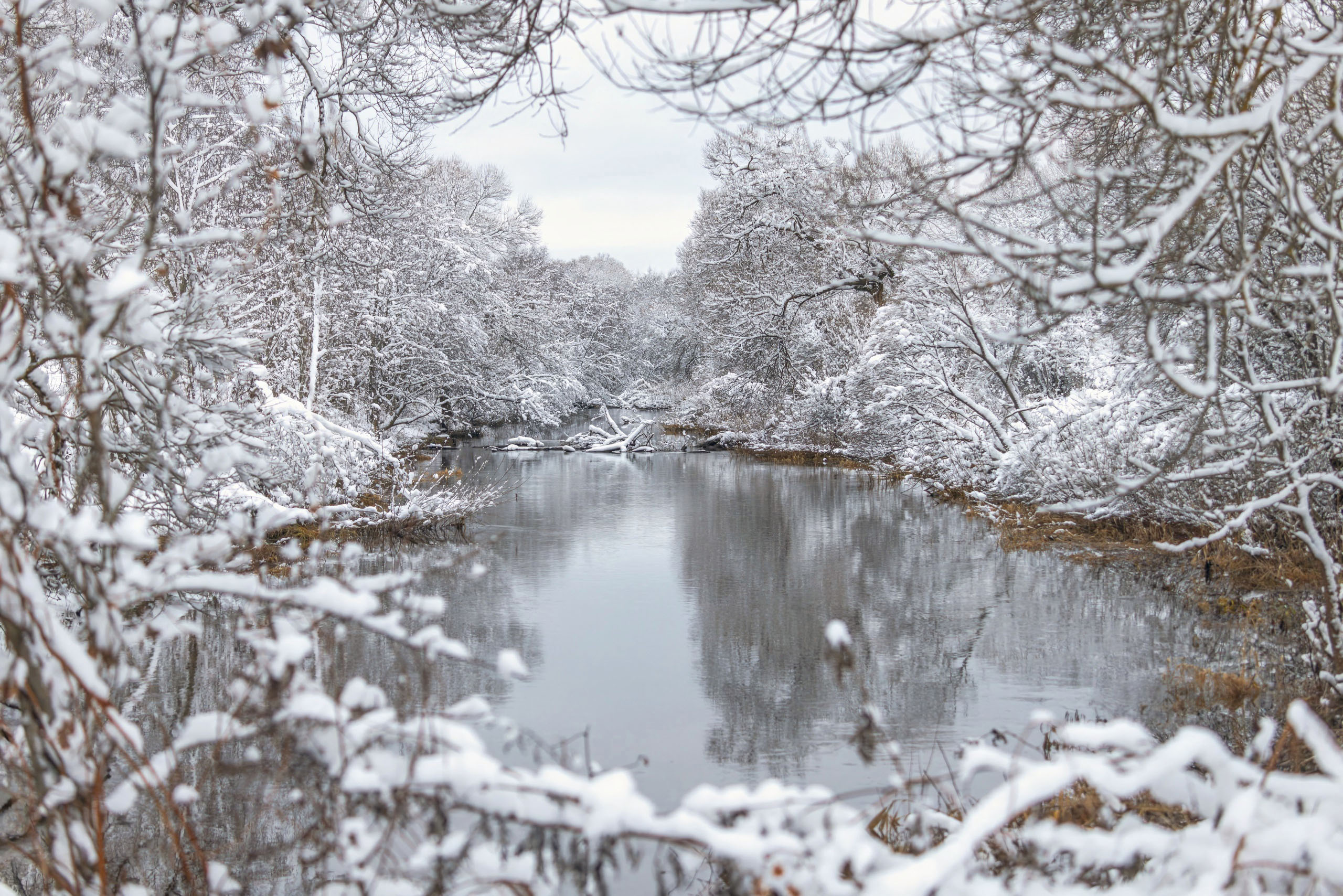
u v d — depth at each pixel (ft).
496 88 18.16
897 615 35.86
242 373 38.65
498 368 123.75
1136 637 31.58
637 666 29.71
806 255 99.04
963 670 28.86
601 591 40.16
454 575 43.11
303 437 48.39
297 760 10.12
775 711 25.64
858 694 27.02
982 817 8.14
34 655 10.39
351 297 70.79
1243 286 15.35
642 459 107.14
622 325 206.90
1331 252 16.79
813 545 50.90
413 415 96.63
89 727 11.11
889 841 16.10
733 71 13.56
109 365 19.92
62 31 21.98
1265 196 22.81
